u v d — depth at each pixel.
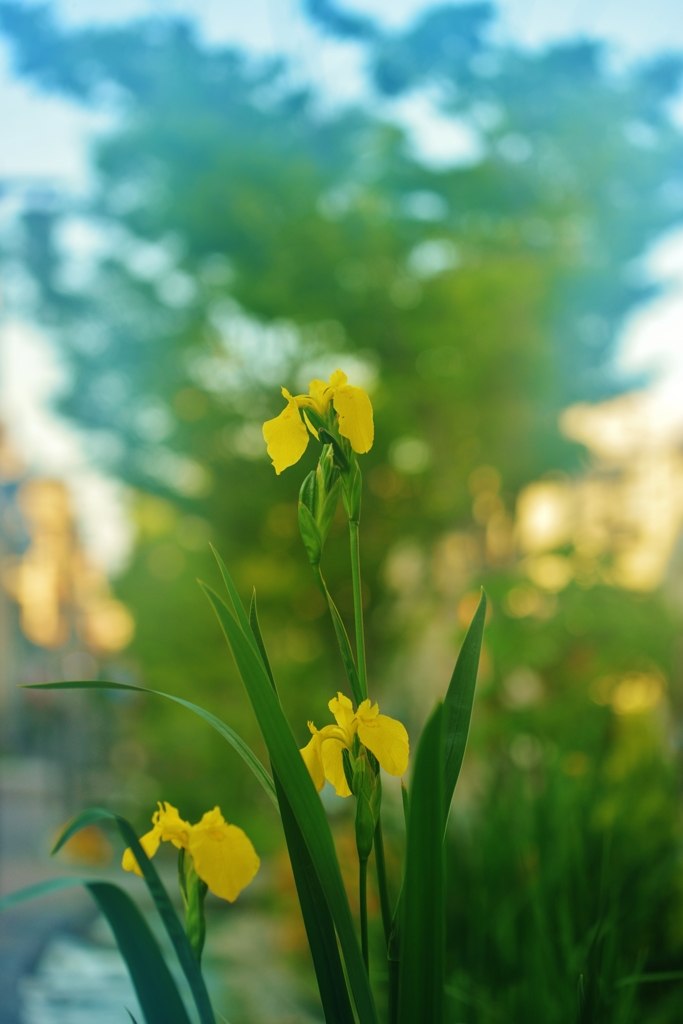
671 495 9.51
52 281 12.85
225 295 12.26
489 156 12.41
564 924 1.50
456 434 11.95
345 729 0.91
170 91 12.80
